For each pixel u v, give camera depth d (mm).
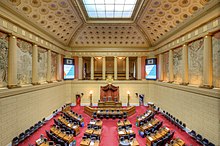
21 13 10945
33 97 13352
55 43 18359
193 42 12500
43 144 9102
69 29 18969
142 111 19781
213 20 9758
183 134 12227
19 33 11297
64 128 12008
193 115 11984
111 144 10992
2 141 9555
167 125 14242
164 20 15062
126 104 23203
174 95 15391
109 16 17750
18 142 10312
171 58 16391
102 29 19938
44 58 16000
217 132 9391
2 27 9562
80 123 14109
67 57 22438
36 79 13828
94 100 23172
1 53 9898
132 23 18484
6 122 9938
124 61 29484
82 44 23016
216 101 9492
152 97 22438
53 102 17906
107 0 14047
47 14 13719
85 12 16344
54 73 18969
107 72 29562
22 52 12078
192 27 11812
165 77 18547
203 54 10945
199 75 11703
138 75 23406
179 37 14336
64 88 21938
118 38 21906
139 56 23344
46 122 15023
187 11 12258
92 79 23438
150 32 19219
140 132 12250
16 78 11016
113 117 16375
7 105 10039
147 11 14648
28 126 12547
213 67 10273
